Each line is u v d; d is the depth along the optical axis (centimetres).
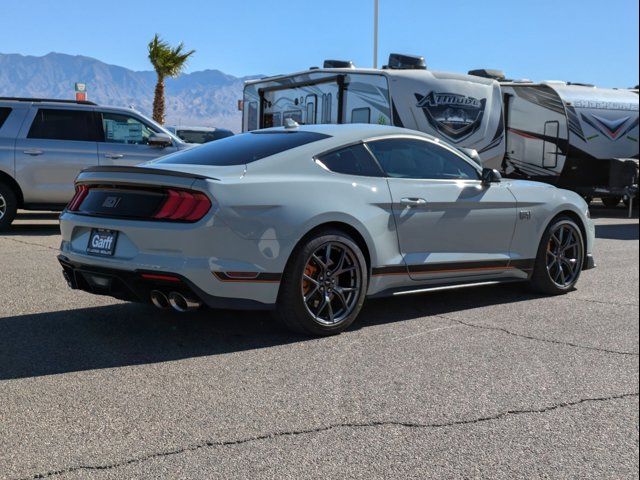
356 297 480
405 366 410
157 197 433
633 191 1541
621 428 325
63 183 1012
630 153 1672
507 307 575
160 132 1068
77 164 1015
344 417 330
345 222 471
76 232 470
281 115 1333
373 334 480
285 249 442
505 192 578
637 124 1675
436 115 1161
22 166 993
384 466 282
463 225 546
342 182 480
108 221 443
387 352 438
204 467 277
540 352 445
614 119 1634
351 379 384
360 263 480
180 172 431
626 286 679
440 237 532
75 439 300
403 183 514
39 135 1007
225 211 422
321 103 1228
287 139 500
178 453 289
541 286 621
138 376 381
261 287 438
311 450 294
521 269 597
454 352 441
